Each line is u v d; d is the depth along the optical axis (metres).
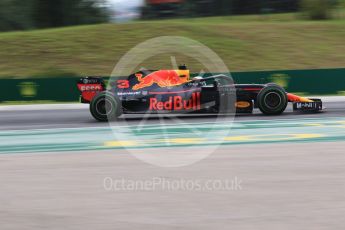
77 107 61.66
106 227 17.64
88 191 22.06
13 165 27.50
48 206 20.05
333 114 46.97
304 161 27.05
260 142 33.06
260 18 181.75
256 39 123.12
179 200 20.62
